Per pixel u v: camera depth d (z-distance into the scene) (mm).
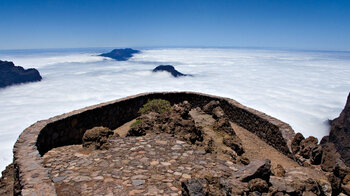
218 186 4324
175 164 5668
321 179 5352
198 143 7523
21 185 4223
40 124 7285
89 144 7000
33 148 5828
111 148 6637
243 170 4902
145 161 5805
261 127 9523
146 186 4629
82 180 4836
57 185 4617
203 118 11148
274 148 8656
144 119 9047
